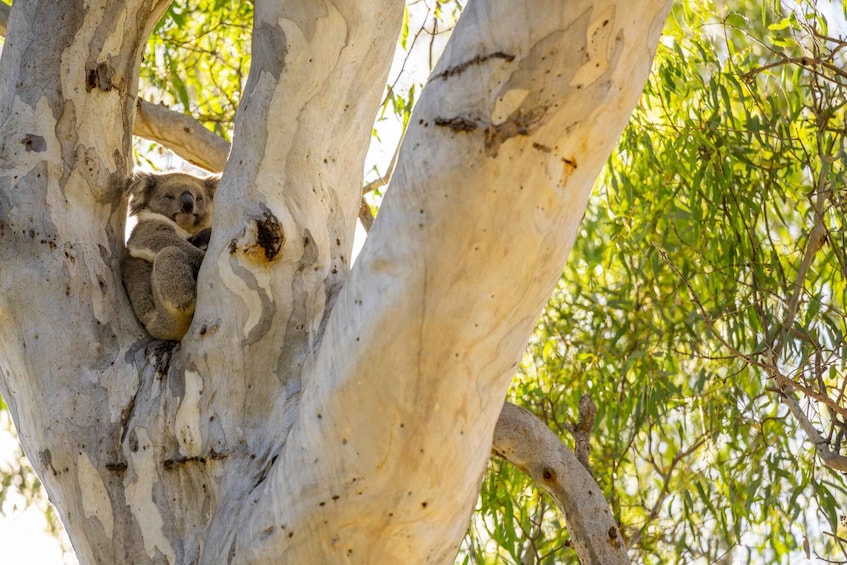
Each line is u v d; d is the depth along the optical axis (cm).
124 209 596
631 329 1091
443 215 371
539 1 368
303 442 398
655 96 1029
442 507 392
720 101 1033
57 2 592
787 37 972
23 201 552
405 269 375
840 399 783
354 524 392
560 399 1103
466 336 372
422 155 377
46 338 523
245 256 520
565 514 642
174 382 504
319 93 565
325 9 568
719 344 988
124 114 602
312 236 540
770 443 998
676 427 1148
